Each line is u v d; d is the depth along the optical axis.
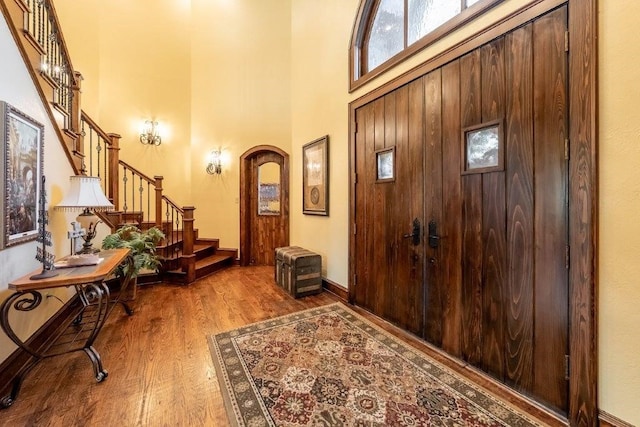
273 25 5.34
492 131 1.94
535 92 1.70
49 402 1.69
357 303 3.26
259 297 3.59
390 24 2.90
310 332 2.61
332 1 3.61
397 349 2.32
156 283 4.15
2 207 1.73
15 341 1.71
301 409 1.64
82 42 4.52
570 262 1.56
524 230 1.77
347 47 3.35
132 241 3.15
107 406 1.66
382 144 2.86
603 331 1.45
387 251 2.82
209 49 5.52
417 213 2.49
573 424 1.55
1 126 1.73
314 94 4.04
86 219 2.51
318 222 3.99
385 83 2.79
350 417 1.58
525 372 1.77
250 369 2.03
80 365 2.08
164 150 5.36
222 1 5.49
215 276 4.62
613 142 1.41
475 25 2.02
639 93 1.33
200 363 2.11
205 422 1.55
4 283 1.81
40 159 2.22
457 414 1.62
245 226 5.41
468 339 2.10
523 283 1.78
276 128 5.34
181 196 5.48
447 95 2.22
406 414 1.61
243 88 5.43
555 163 1.62
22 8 2.03
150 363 2.11
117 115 4.98
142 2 5.18
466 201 2.10
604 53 1.43
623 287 1.39
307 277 3.63
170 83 5.39
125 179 4.30
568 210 1.57
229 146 5.48
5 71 1.86
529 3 1.72
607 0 1.42
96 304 3.24
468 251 2.09
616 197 1.40
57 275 1.88
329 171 3.73
